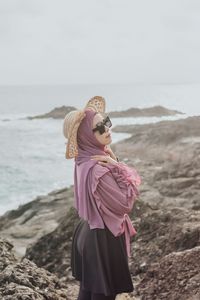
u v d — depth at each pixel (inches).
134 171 149.6
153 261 308.2
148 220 374.0
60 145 2266.2
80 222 160.4
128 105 6599.4
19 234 706.8
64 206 831.7
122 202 145.6
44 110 6628.9
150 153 1390.3
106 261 149.1
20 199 1153.4
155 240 337.7
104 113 155.9
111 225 147.7
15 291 197.2
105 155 151.7
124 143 1617.9
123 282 151.3
